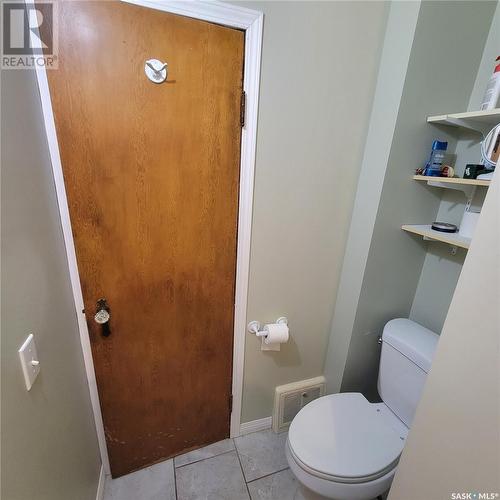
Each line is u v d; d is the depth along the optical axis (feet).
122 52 2.83
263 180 3.83
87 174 3.04
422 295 4.80
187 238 3.68
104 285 3.47
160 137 3.20
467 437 2.03
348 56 3.67
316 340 5.19
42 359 2.49
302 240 4.38
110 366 3.85
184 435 4.76
